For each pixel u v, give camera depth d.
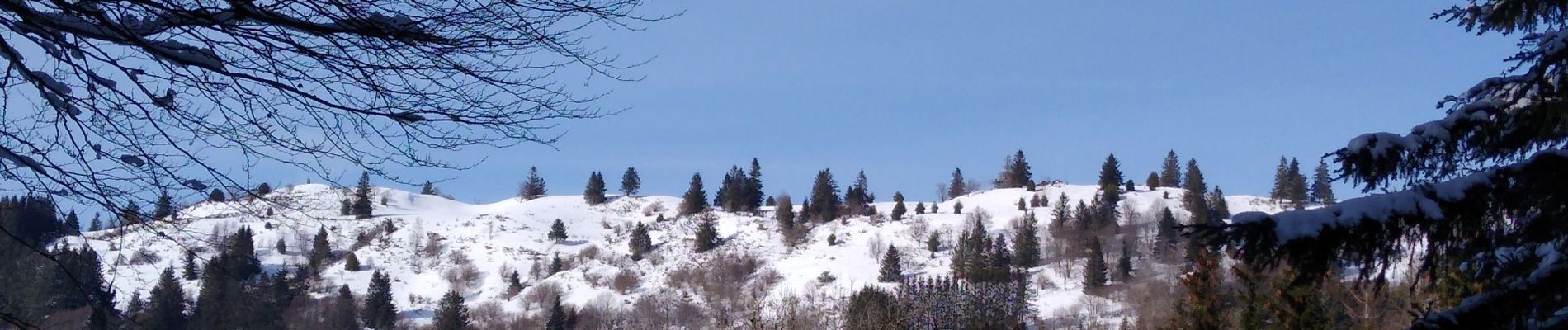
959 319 22.98
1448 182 4.02
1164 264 54.88
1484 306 4.26
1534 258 5.59
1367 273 4.00
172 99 3.97
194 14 3.68
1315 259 3.84
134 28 3.74
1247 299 14.76
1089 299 47.91
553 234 80.62
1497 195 4.06
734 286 58.03
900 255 70.25
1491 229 4.57
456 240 74.62
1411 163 4.60
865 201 94.44
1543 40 4.81
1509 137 4.91
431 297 56.91
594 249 76.50
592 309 48.66
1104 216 76.44
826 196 87.44
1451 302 9.69
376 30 3.88
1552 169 4.04
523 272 67.69
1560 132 4.90
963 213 88.62
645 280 67.44
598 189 98.62
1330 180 4.63
